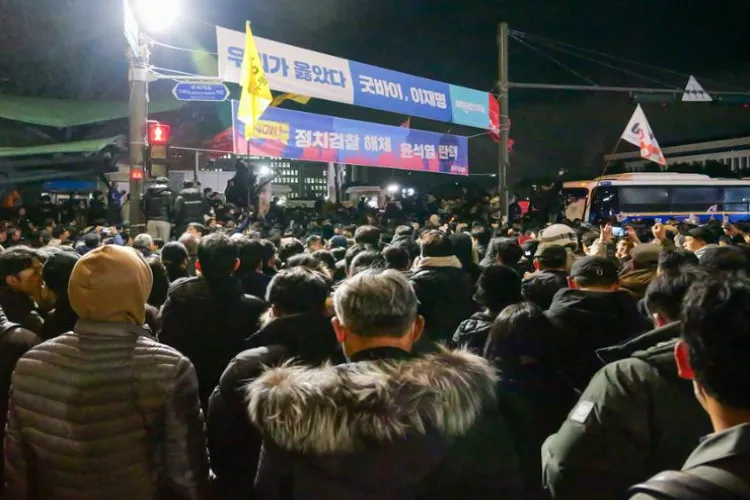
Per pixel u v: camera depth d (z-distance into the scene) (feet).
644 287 14.26
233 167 97.04
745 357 3.79
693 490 3.56
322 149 42.06
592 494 6.64
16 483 7.47
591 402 6.83
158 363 7.37
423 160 49.57
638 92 57.77
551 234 19.26
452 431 5.73
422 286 14.30
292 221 50.31
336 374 5.74
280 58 38.91
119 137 41.14
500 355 9.59
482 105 55.72
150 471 7.30
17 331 9.85
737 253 11.78
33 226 39.58
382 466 5.37
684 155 131.13
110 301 7.50
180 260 17.60
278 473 5.70
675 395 6.43
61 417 7.13
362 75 44.29
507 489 6.23
